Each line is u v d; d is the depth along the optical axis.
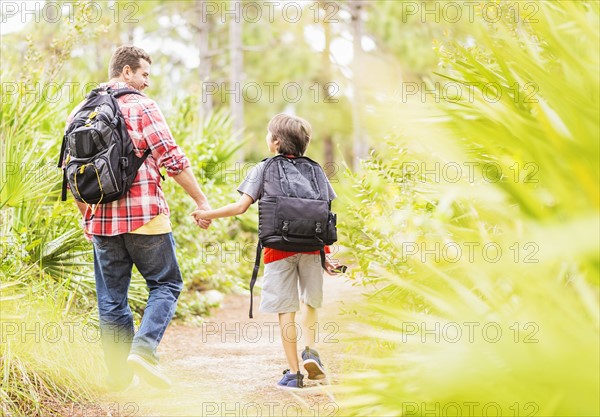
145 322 5.06
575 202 2.41
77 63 19.38
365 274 4.86
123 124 5.03
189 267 9.46
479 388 2.35
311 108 32.44
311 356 5.36
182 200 9.91
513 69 3.32
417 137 3.18
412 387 2.82
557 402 2.20
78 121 4.99
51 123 8.94
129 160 5.02
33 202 6.66
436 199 3.88
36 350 5.11
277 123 5.63
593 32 2.94
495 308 2.56
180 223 9.99
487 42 3.41
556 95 2.71
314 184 5.50
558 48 3.08
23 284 5.63
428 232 4.05
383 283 4.79
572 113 2.60
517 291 2.60
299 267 5.52
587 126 2.52
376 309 3.18
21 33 11.07
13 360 4.86
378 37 22.95
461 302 2.85
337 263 5.57
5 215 6.52
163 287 5.25
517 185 2.63
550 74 2.86
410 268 4.12
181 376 5.87
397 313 3.08
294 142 5.60
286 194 5.34
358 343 3.88
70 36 8.19
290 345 5.37
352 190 5.11
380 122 3.29
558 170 2.51
